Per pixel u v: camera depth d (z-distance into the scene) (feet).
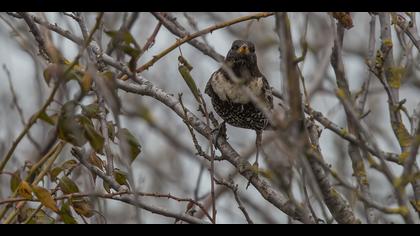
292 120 22.24
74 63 25.34
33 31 33.81
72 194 29.45
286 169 22.20
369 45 31.01
